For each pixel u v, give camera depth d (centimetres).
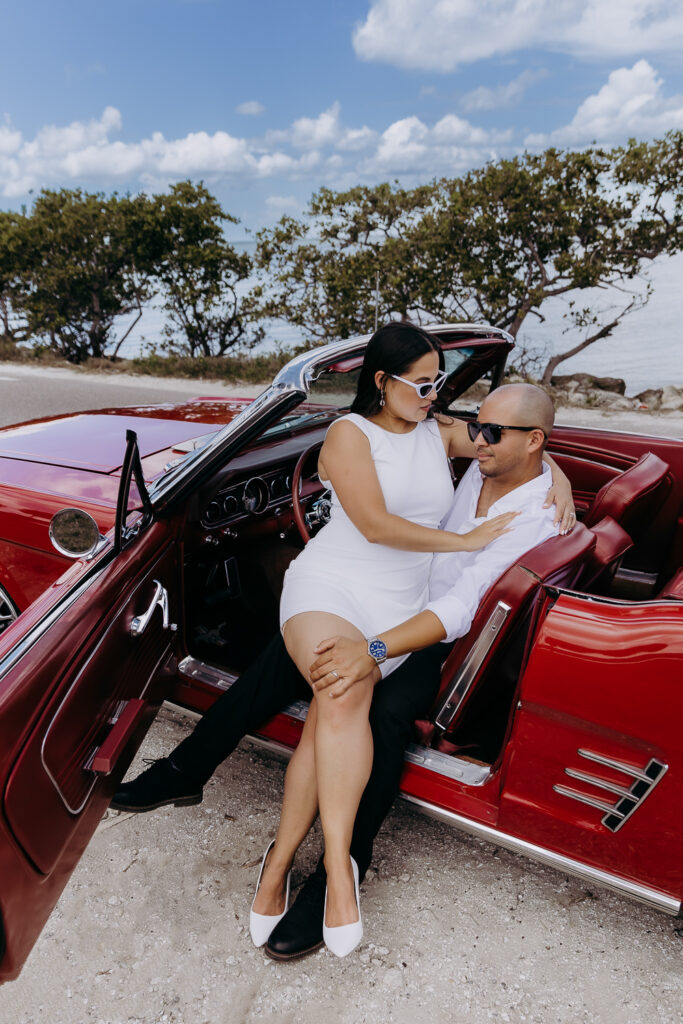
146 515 194
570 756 158
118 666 175
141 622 180
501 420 187
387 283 1174
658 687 141
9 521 217
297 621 182
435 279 1138
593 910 191
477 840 215
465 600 176
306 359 187
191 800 206
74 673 155
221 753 201
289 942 170
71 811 154
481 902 193
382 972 173
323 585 187
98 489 213
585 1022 160
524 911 191
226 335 1500
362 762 166
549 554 171
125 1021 161
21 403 972
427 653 190
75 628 159
